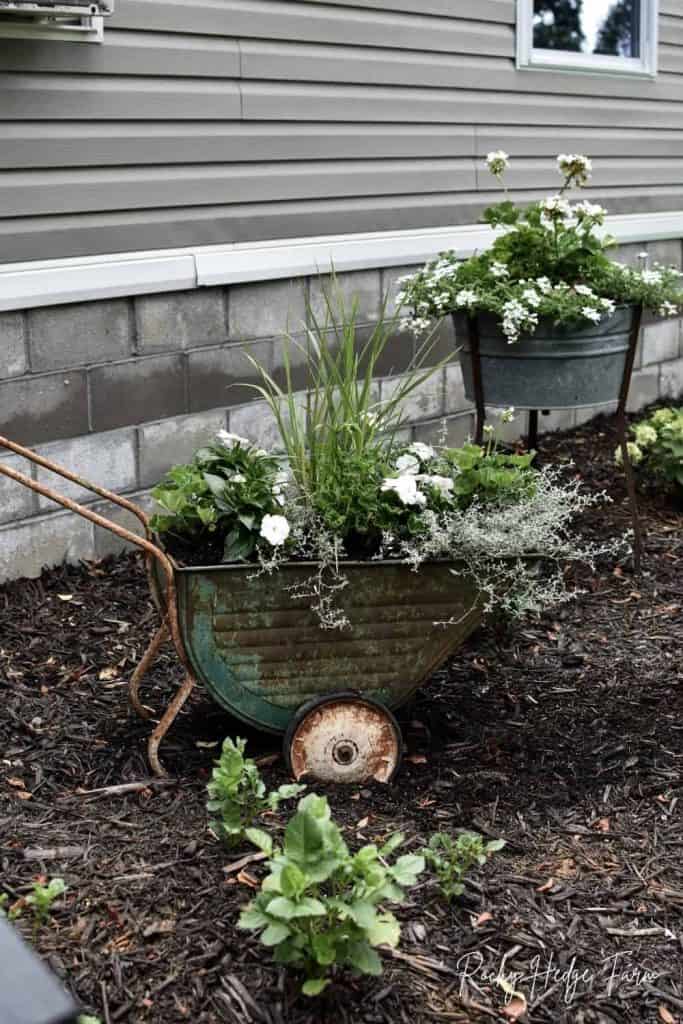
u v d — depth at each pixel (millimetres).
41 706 3291
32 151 4012
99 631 3811
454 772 2984
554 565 4473
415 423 5574
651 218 6816
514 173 5934
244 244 4754
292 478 3178
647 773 3018
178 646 2805
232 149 4637
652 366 7027
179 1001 2146
